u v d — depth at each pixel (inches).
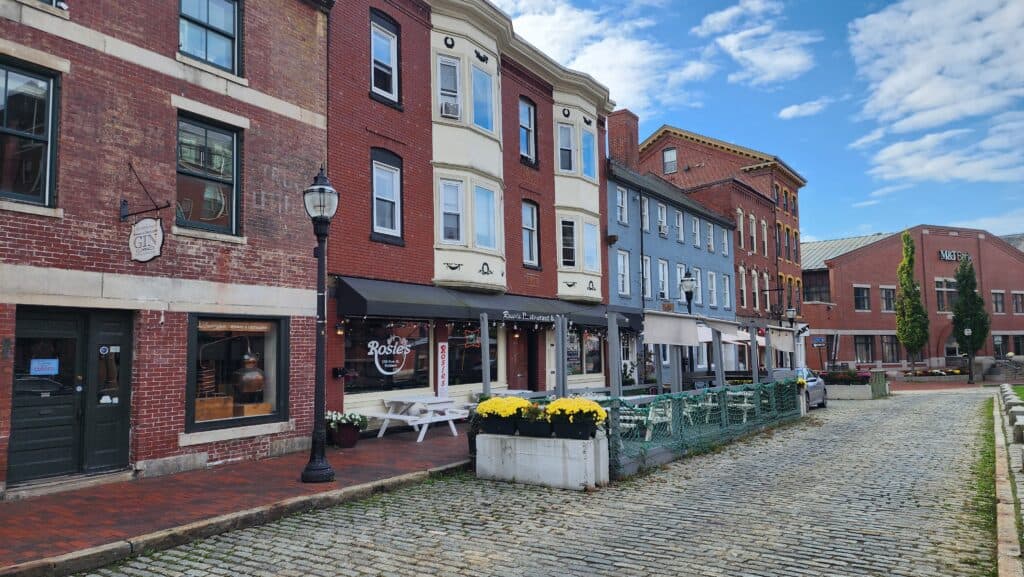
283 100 511.8
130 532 282.4
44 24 370.3
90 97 389.1
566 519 324.2
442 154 687.1
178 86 436.8
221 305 454.0
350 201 579.8
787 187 1876.2
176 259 429.4
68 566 247.9
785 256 1836.9
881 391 1331.2
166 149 427.2
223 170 469.4
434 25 693.9
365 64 606.5
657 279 1182.9
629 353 1078.4
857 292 2171.5
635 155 1342.3
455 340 705.0
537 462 406.3
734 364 1487.5
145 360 408.8
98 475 382.6
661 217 1229.1
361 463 448.5
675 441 507.5
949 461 492.4
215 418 454.0
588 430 399.5
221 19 475.8
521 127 855.7
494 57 752.3
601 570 248.1
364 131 599.8
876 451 549.0
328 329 549.6
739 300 1539.1
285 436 493.7
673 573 244.1
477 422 442.6
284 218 505.7
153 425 410.9
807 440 621.0
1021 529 287.9
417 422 539.8
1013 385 1694.1
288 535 298.8
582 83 928.9
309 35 540.1
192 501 339.9
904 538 287.4
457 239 695.7
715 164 1793.8
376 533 300.7
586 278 918.4
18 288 352.2
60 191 372.2
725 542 283.3
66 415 380.2
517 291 813.9
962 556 260.2
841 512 336.5
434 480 418.6
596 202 959.6
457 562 258.5
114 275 394.6
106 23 399.9
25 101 366.0
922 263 2327.8
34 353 368.2
